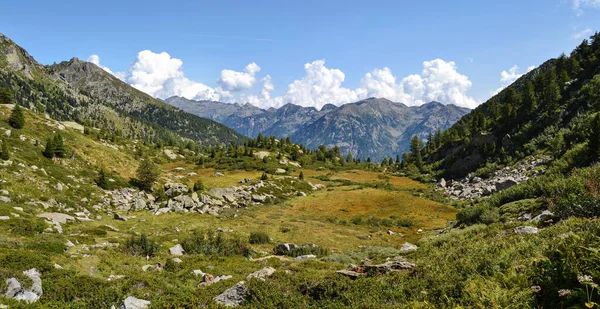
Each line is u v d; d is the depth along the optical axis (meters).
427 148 175.38
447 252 16.92
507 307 6.76
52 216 36.62
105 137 118.44
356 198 78.19
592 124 48.41
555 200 23.16
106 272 19.59
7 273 13.59
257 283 13.33
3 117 67.94
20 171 46.34
